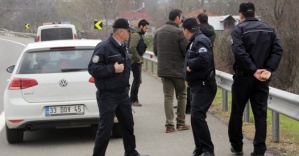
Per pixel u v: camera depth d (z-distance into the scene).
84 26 59.19
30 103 8.42
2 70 23.98
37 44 9.09
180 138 9.02
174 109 11.84
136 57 12.11
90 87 8.52
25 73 8.57
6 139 9.28
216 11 51.84
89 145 8.73
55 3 80.25
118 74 6.72
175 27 9.20
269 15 25.77
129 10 58.03
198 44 7.21
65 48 8.80
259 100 7.12
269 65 6.97
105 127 6.77
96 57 6.65
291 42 19.95
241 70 7.05
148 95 14.39
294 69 19.92
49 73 8.54
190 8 51.91
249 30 6.96
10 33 72.88
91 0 54.56
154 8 59.44
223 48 21.48
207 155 7.26
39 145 8.83
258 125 7.14
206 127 7.30
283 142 8.27
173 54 9.16
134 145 7.21
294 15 21.73
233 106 7.30
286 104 7.59
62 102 8.45
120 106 6.95
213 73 7.35
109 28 46.78
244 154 7.64
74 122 8.50
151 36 37.31
